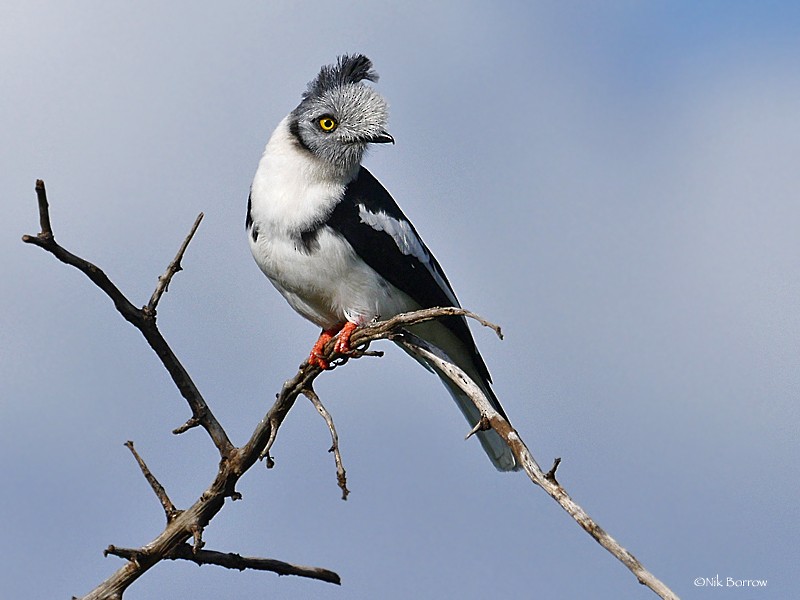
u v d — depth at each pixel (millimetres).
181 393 8266
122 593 7840
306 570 8258
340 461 7988
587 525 6082
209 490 8164
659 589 5758
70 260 7488
